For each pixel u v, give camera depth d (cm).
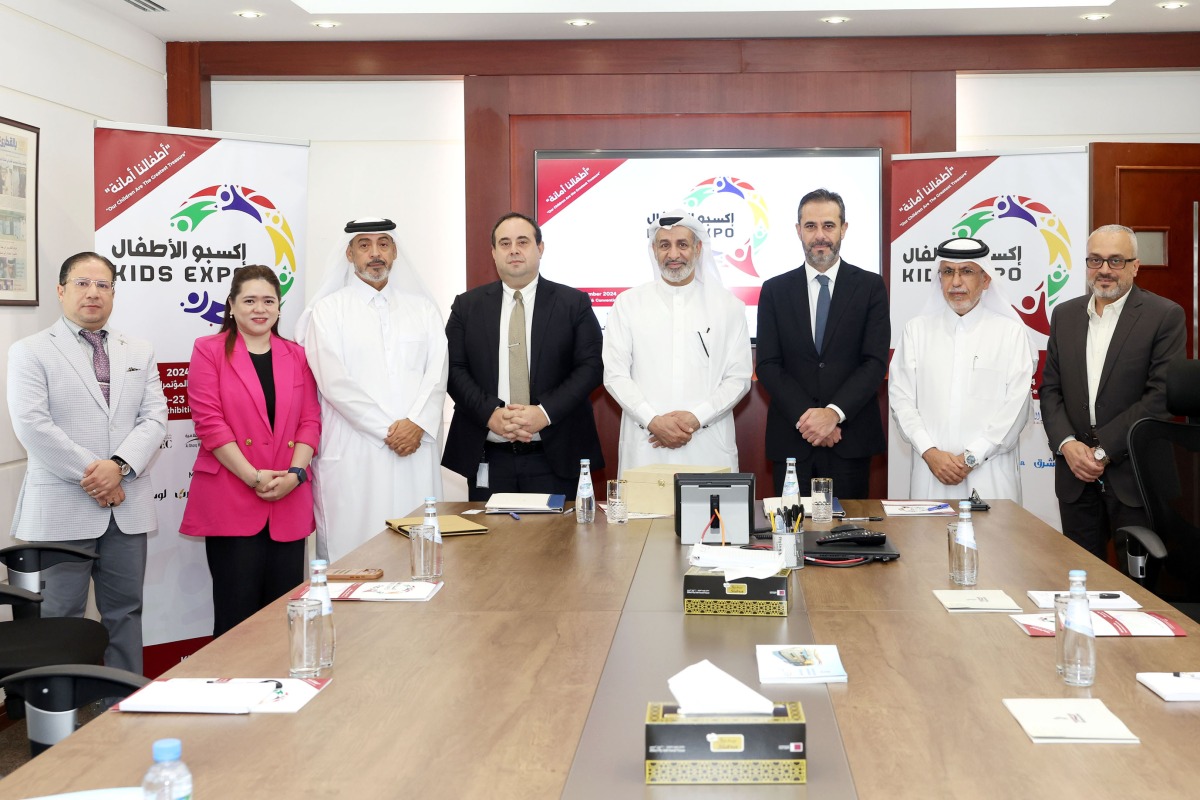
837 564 269
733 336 428
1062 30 516
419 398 411
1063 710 163
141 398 388
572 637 208
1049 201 501
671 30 515
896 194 510
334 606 234
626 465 429
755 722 141
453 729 160
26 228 414
